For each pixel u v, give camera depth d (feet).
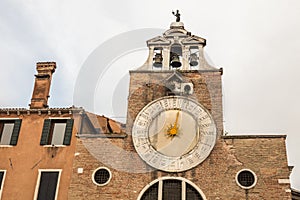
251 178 73.92
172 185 74.59
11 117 84.53
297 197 79.71
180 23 93.91
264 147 76.18
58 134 82.84
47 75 92.84
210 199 72.54
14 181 78.07
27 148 80.94
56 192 76.33
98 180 76.18
